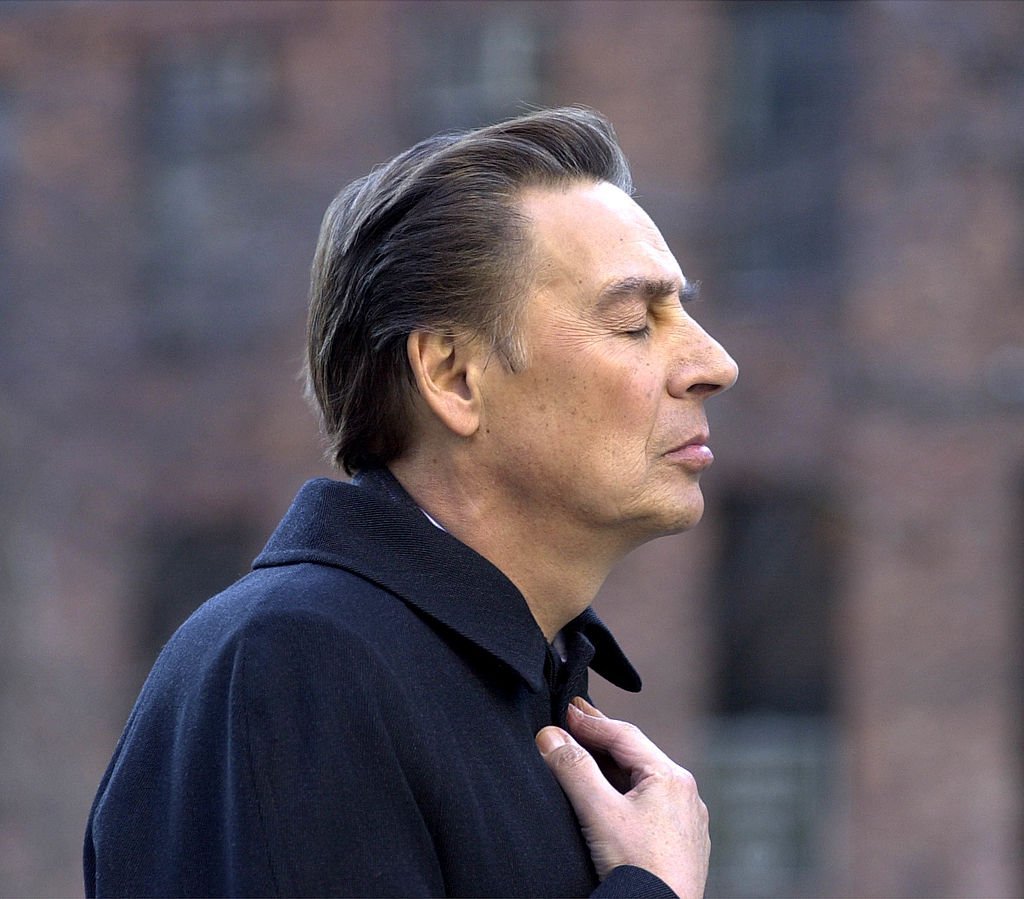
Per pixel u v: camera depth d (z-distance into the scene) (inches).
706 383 147.6
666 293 147.6
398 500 146.7
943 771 759.1
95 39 937.5
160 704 136.9
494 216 144.8
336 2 897.5
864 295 781.3
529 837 134.9
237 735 125.9
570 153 149.5
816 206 815.1
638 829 139.9
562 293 143.9
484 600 141.9
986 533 761.0
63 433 918.4
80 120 938.1
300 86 905.5
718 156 839.7
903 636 768.3
